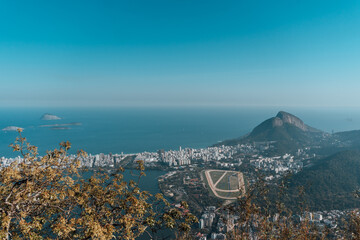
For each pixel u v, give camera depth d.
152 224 6.50
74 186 6.17
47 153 6.44
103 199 6.34
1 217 5.21
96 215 5.94
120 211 6.39
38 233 6.02
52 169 6.13
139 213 6.43
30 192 5.63
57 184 6.19
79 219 5.49
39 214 6.30
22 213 5.39
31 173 5.81
